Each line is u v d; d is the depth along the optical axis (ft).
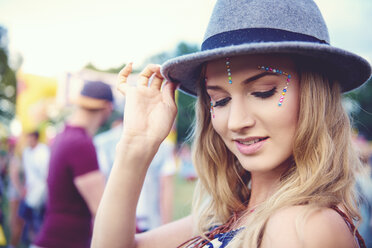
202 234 3.73
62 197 7.34
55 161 7.39
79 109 7.54
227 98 3.40
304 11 3.21
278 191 3.17
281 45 2.83
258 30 3.13
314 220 2.68
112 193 3.94
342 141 3.32
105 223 3.92
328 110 3.30
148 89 4.15
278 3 3.16
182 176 32.22
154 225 9.64
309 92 3.18
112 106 8.07
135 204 4.00
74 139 7.25
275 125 3.15
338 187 3.15
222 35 3.28
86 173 7.17
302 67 3.20
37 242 7.48
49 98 14.47
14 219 14.30
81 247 7.43
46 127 14.06
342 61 3.16
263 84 3.17
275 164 3.21
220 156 4.25
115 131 9.83
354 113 4.19
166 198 9.77
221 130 3.52
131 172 3.92
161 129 4.00
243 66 3.20
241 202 4.26
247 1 3.22
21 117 14.32
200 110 4.21
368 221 11.02
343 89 3.78
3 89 54.90
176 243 4.28
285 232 2.72
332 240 2.62
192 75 4.00
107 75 10.86
